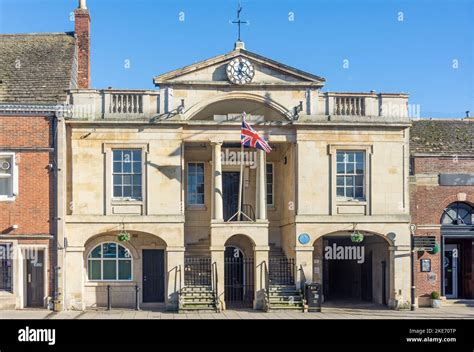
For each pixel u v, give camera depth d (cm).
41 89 3002
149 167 2952
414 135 3319
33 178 2864
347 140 3019
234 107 3122
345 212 3006
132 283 3023
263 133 3000
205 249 3216
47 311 2798
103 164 2942
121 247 3041
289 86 3012
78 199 2922
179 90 2980
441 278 3123
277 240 3309
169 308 2892
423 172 3127
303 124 2984
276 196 3331
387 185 3031
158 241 3047
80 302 2883
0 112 2855
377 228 3006
